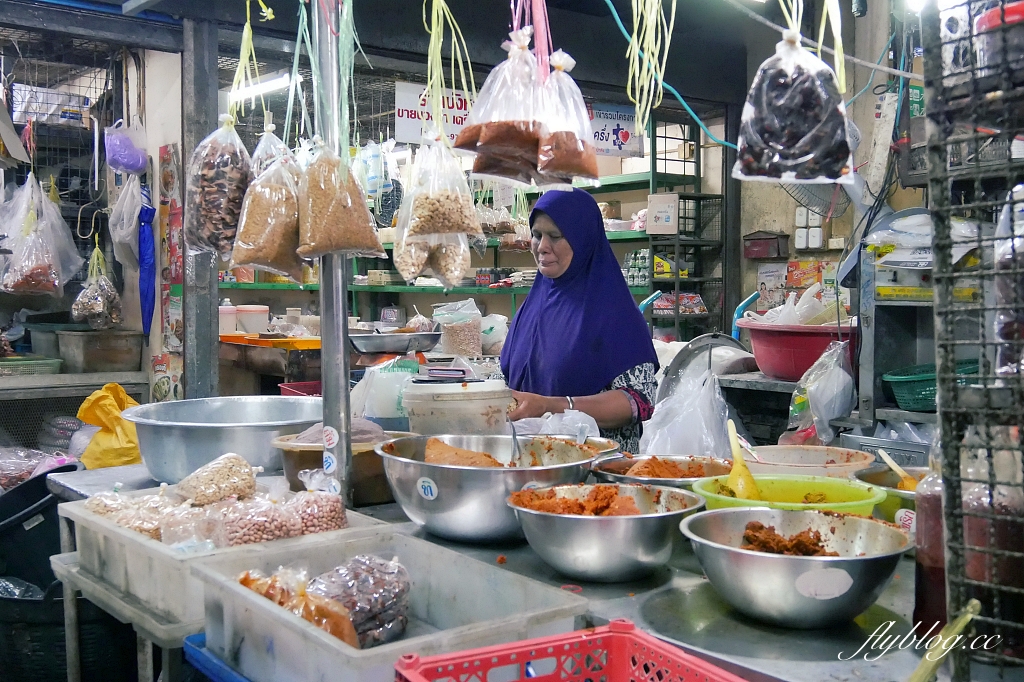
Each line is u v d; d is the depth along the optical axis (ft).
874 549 3.94
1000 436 2.98
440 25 6.05
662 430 7.78
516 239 17.52
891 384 9.31
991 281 3.26
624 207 22.31
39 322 17.13
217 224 6.22
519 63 5.50
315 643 3.44
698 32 18.24
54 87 18.29
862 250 9.46
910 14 9.58
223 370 17.06
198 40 12.47
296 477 6.24
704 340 11.74
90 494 6.56
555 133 5.29
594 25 15.76
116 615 5.08
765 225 19.34
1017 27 2.63
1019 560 3.07
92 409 8.86
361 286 23.41
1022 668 3.03
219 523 4.96
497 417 6.23
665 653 3.18
